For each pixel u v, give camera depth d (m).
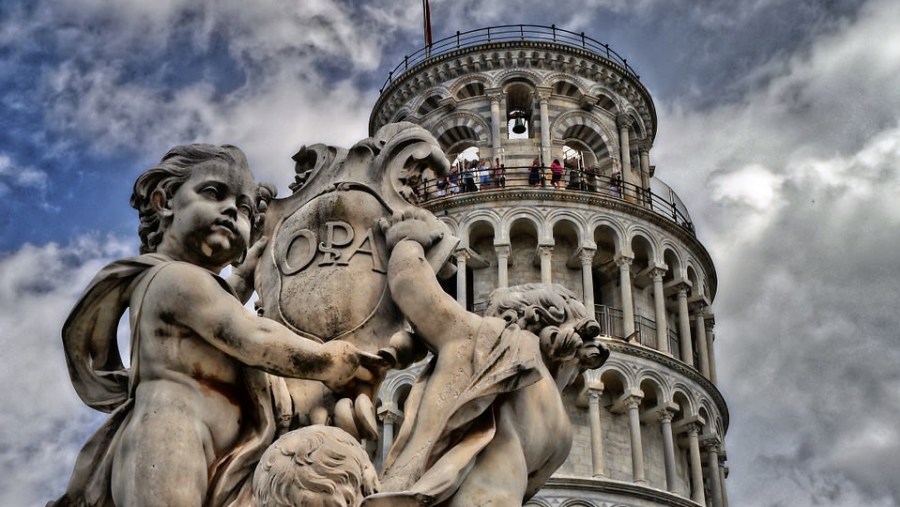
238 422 4.23
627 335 53.22
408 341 4.61
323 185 5.30
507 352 4.33
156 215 4.48
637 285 56.69
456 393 4.29
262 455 3.95
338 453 3.84
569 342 4.61
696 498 52.28
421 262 4.64
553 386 4.52
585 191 55.28
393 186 5.17
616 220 55.53
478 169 55.28
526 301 4.68
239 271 5.24
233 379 4.25
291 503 3.76
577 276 55.69
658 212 57.44
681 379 53.41
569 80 59.94
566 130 59.19
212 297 4.18
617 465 51.50
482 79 59.44
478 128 58.84
